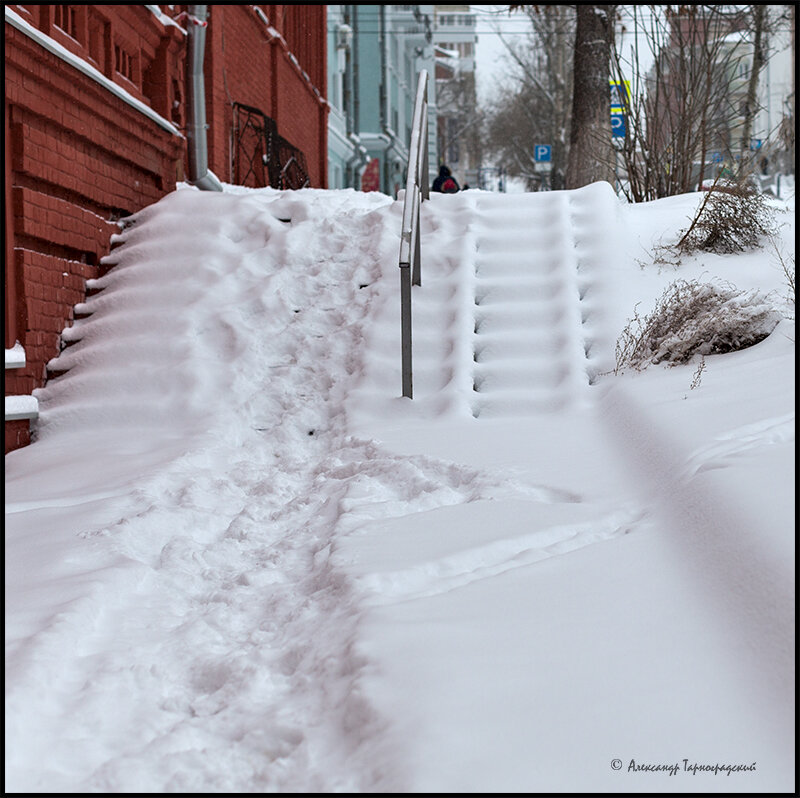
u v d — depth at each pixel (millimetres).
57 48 7754
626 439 5695
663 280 8633
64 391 8016
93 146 9070
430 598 3484
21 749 2801
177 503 5664
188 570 4543
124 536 4902
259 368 8203
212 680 3287
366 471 5922
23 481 6406
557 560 3785
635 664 2826
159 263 9234
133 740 2918
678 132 12680
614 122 13727
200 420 7613
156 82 10914
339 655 3139
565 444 6020
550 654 2932
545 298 8516
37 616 3721
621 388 6844
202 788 2586
